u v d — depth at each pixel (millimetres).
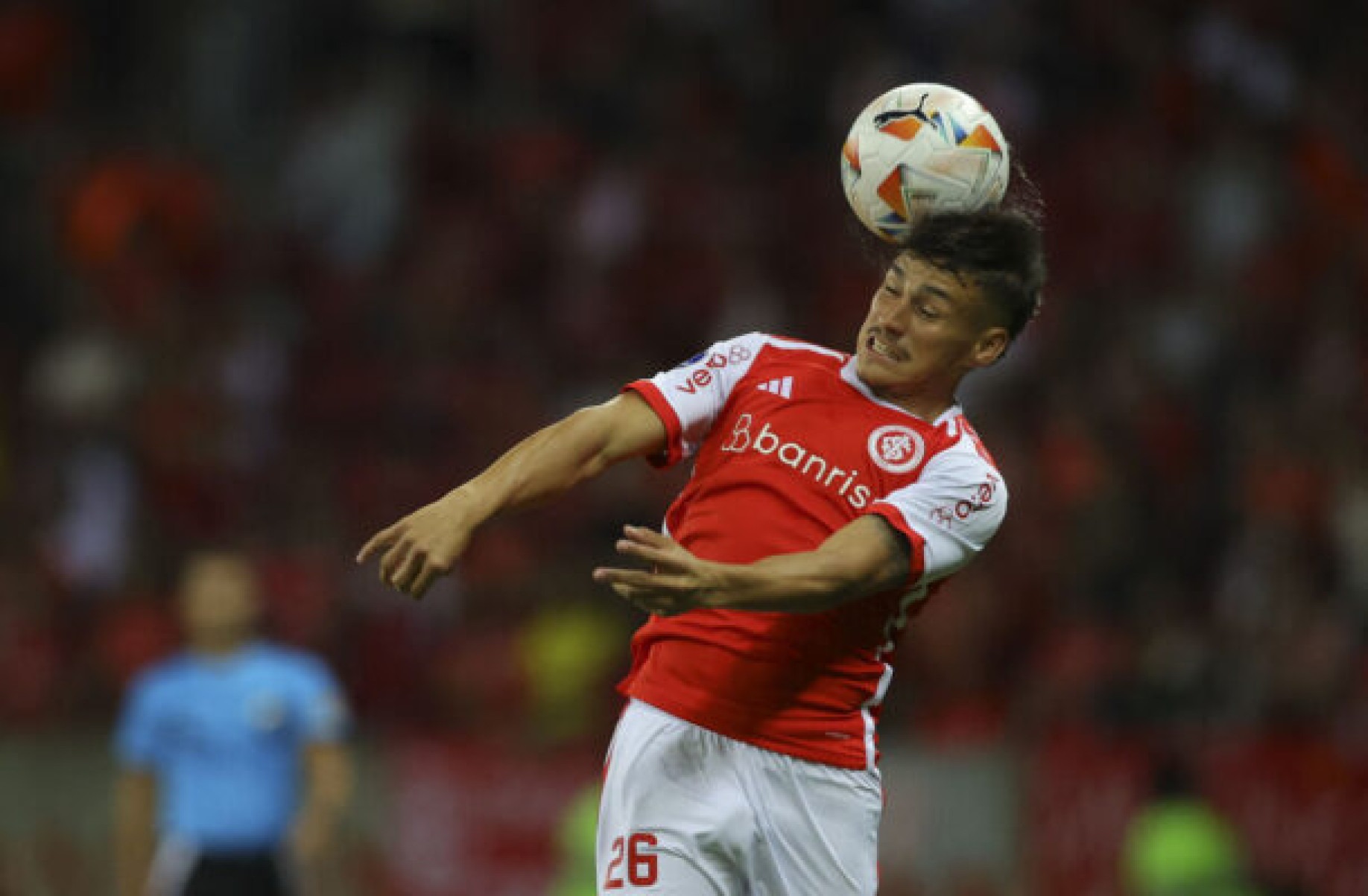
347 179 52812
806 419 13820
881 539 13008
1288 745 34594
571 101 55156
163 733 29094
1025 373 45250
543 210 51750
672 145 53188
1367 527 40531
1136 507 41812
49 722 39125
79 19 56469
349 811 35281
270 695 29047
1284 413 43844
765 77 54438
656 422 13695
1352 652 37562
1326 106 51125
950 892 34656
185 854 28828
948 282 13461
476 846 35094
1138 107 52094
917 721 37938
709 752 13609
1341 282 47625
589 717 38156
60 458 45688
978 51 52594
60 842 35531
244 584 29516
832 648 13719
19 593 41625
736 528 13680
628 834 13617
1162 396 44375
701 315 49094
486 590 39969
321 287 50844
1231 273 48250
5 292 51594
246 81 56812
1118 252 49188
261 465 45719
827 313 49125
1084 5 52969
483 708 38281
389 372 47906
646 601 12164
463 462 45656
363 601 41031
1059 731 35000
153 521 44062
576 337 48594
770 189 52219
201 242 51906
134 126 56219
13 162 53969
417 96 55000
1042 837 34562
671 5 55719
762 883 13781
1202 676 37156
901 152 14094
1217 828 32469
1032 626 39812
